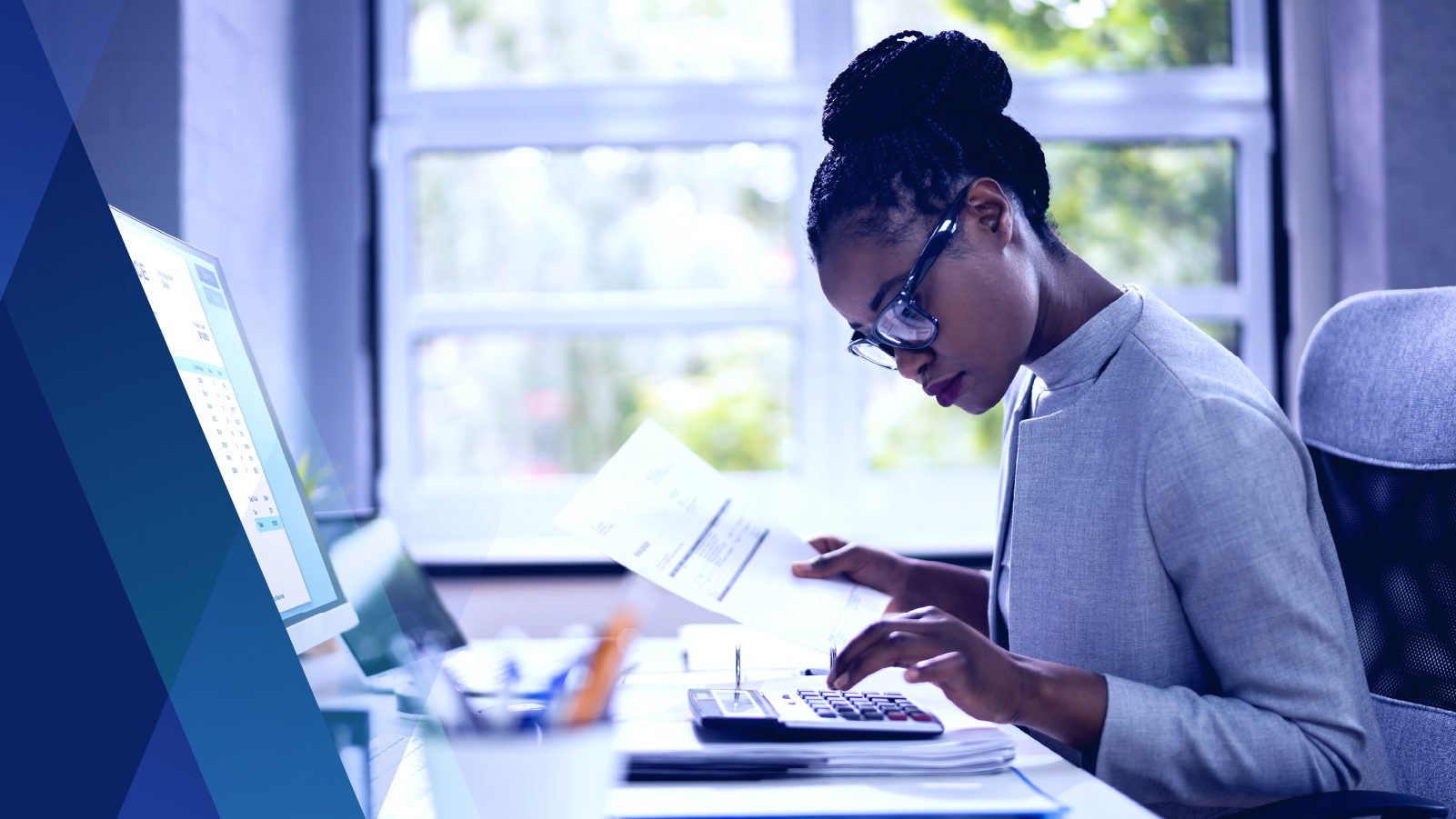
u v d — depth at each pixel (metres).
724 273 2.17
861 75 0.85
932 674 0.61
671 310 2.15
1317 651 0.67
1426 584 0.86
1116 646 0.76
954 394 0.84
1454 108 1.96
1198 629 0.72
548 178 2.17
